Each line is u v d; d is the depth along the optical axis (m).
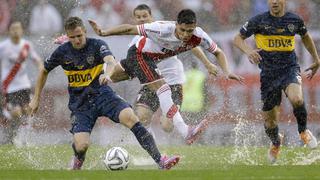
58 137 50.88
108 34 31.20
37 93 30.91
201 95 50.31
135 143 45.59
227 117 50.12
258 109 49.97
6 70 50.25
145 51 33.44
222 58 32.91
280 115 49.62
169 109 32.62
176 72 37.59
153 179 24.66
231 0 54.88
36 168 32.94
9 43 50.19
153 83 33.31
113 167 29.50
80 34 29.34
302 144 49.41
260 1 54.62
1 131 50.81
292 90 33.22
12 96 50.22
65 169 30.03
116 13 55.84
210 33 53.25
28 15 56.81
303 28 33.84
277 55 33.88
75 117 30.03
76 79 29.98
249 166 30.64
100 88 29.95
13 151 42.50
